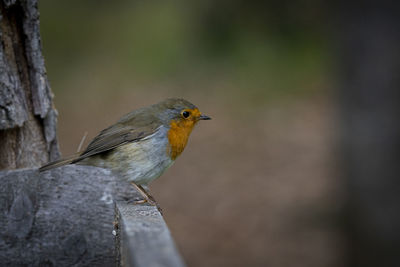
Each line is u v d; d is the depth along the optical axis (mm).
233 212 14438
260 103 21484
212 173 17078
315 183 15242
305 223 13055
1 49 5309
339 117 10711
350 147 10258
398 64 9789
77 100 24922
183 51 23281
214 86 22703
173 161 6750
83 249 5176
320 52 18281
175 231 13727
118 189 5426
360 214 10164
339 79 10680
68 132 21828
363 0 9969
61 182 5258
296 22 17000
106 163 6449
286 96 21594
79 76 26641
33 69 5703
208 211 14758
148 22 25391
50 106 5914
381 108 9875
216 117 20828
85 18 26266
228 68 22688
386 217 9898
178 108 6680
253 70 21922
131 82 24984
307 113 20109
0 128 5312
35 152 5828
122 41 25906
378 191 9922
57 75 26094
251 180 16219
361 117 10039
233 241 13070
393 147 9820
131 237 3615
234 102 21578
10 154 5672
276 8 16422
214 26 17344
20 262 5086
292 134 18953
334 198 13336
